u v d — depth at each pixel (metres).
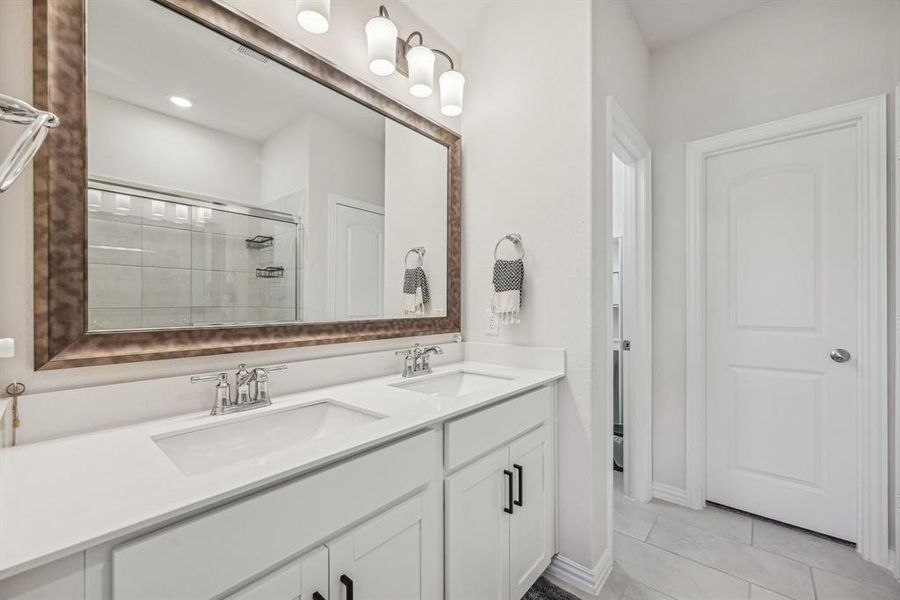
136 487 0.61
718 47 2.09
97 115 0.92
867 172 1.69
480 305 1.88
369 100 1.52
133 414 0.94
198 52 1.09
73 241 0.87
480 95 1.90
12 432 0.79
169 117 1.04
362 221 1.52
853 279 1.75
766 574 1.58
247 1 1.19
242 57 1.19
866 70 1.70
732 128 2.04
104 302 0.92
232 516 0.61
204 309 1.09
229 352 1.12
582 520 1.52
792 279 1.91
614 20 1.77
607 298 1.67
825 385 1.82
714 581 1.54
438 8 1.77
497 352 1.79
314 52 1.35
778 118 1.91
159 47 1.02
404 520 0.91
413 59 1.56
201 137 1.10
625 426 2.27
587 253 1.54
